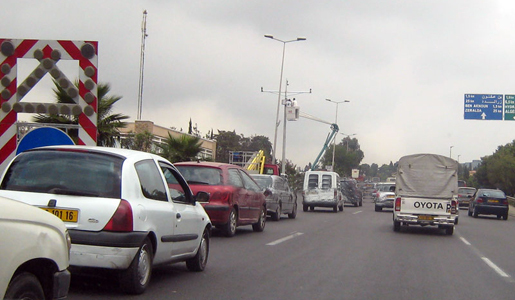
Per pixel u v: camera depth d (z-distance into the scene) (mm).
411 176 21375
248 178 17406
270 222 22734
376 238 17797
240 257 12062
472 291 9242
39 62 11398
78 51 11445
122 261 7121
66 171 7438
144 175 7906
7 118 11383
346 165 116875
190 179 15180
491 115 37406
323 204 33750
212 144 52406
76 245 7000
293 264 11344
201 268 10047
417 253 14250
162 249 8102
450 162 21250
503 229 24875
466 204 47344
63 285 5316
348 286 9227
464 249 15711
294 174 66938
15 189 7332
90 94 11398
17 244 4676
